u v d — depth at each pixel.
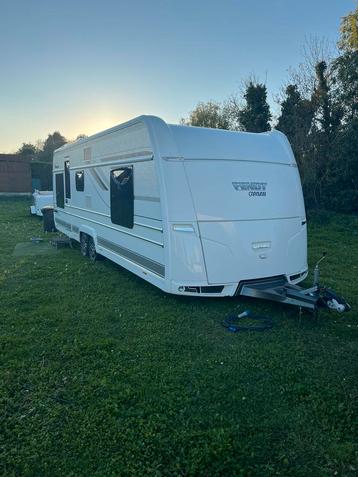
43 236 11.69
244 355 4.00
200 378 3.56
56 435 2.82
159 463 2.55
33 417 3.02
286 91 16.17
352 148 13.40
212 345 4.25
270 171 5.51
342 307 4.71
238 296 5.75
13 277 6.97
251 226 5.17
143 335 4.52
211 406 3.15
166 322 4.88
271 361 3.86
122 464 2.55
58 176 10.19
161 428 2.88
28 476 2.47
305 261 5.86
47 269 7.50
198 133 5.36
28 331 4.60
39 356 3.99
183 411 3.07
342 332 4.57
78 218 8.76
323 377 3.58
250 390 3.37
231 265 5.06
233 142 5.50
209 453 2.61
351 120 13.78
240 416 3.03
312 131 14.58
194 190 4.96
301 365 3.79
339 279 6.79
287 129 15.70
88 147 7.70
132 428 2.88
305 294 4.80
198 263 4.94
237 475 2.46
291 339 4.39
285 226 5.46
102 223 7.29
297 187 5.77
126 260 6.33
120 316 5.07
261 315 5.07
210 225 4.95
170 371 3.68
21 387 3.43
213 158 5.19
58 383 3.48
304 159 14.48
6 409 3.12
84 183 8.12
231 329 4.61
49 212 12.49
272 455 2.63
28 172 29.28
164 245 5.02
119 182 6.29
